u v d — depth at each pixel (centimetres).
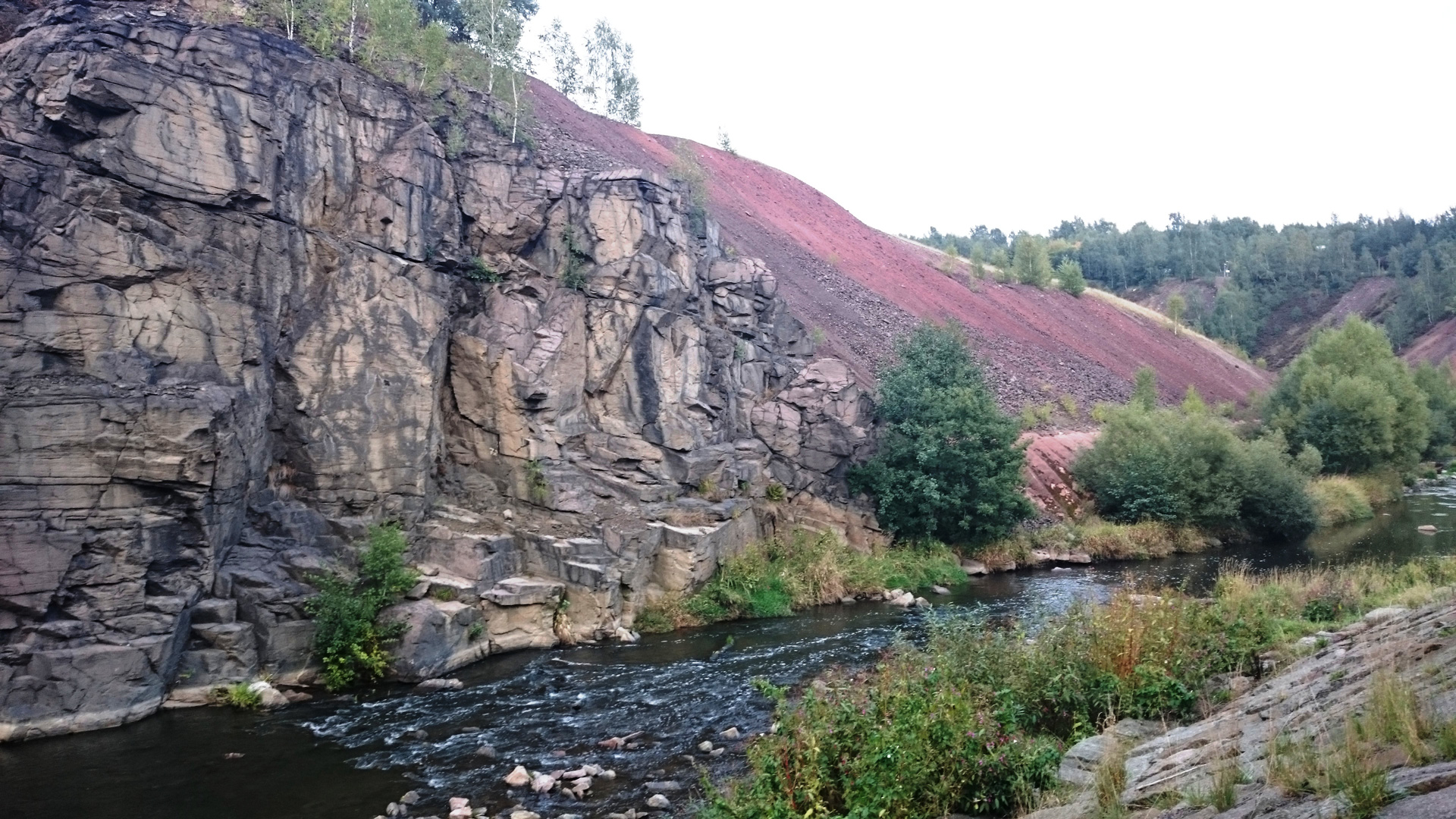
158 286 1573
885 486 2848
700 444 2541
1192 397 5547
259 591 1512
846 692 1120
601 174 2588
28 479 1309
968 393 2962
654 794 1116
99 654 1309
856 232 6209
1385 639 1067
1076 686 1091
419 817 1059
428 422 1961
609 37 5291
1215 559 3114
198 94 1695
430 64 2427
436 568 1820
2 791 1098
